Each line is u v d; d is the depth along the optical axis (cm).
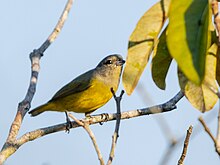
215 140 628
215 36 820
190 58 618
